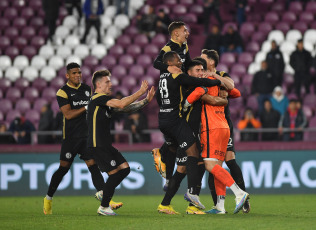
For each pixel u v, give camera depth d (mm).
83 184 46969
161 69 26906
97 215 27328
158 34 67500
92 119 26375
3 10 74250
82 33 71062
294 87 58469
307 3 71688
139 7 73000
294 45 65625
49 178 47406
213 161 26234
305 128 48094
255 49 66062
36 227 22672
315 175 47094
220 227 21453
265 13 71688
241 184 27844
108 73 26734
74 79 29844
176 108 26594
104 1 73312
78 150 30094
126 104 25750
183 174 27438
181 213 28391
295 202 38062
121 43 68312
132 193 47281
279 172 47156
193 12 71312
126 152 47594
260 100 54688
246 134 48125
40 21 72938
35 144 48094
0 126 50875
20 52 70375
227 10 72062
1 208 35188
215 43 63094
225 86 26750
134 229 21391
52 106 59875
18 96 62688
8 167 47281
